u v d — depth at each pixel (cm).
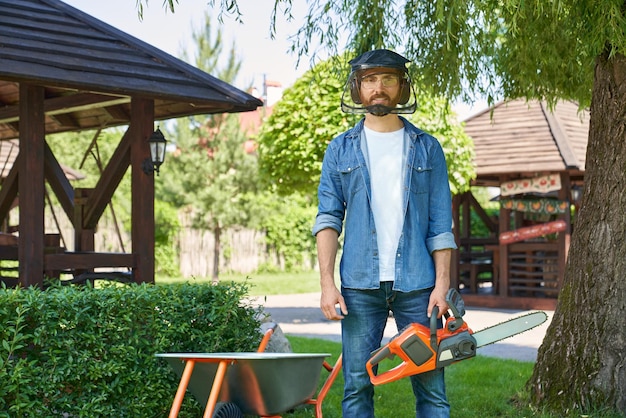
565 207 1616
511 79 812
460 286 1977
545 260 1753
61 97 970
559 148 1605
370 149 394
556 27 680
